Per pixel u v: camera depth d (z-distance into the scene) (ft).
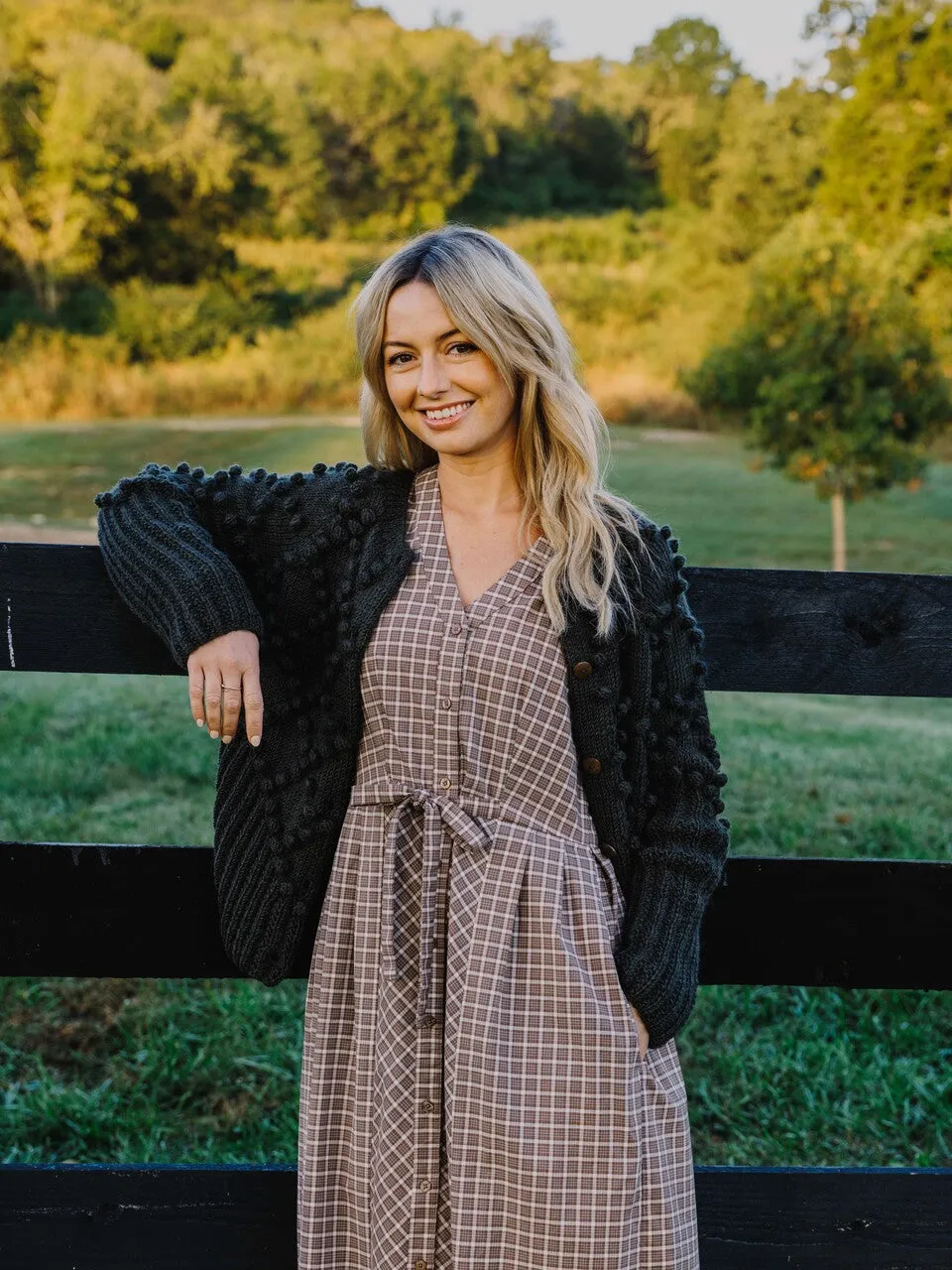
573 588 5.87
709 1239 6.92
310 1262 5.79
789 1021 11.46
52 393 66.85
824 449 40.60
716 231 71.87
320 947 5.99
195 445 60.49
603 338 73.51
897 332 40.86
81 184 75.00
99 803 16.63
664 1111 5.88
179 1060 10.61
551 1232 5.53
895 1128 10.02
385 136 86.74
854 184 54.54
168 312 73.72
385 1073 5.67
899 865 6.94
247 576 6.34
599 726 6.00
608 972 5.78
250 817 6.24
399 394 6.04
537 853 5.82
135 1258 6.76
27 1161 9.30
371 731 6.00
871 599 6.78
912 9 54.29
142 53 83.61
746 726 23.49
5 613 6.44
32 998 11.59
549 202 93.91
